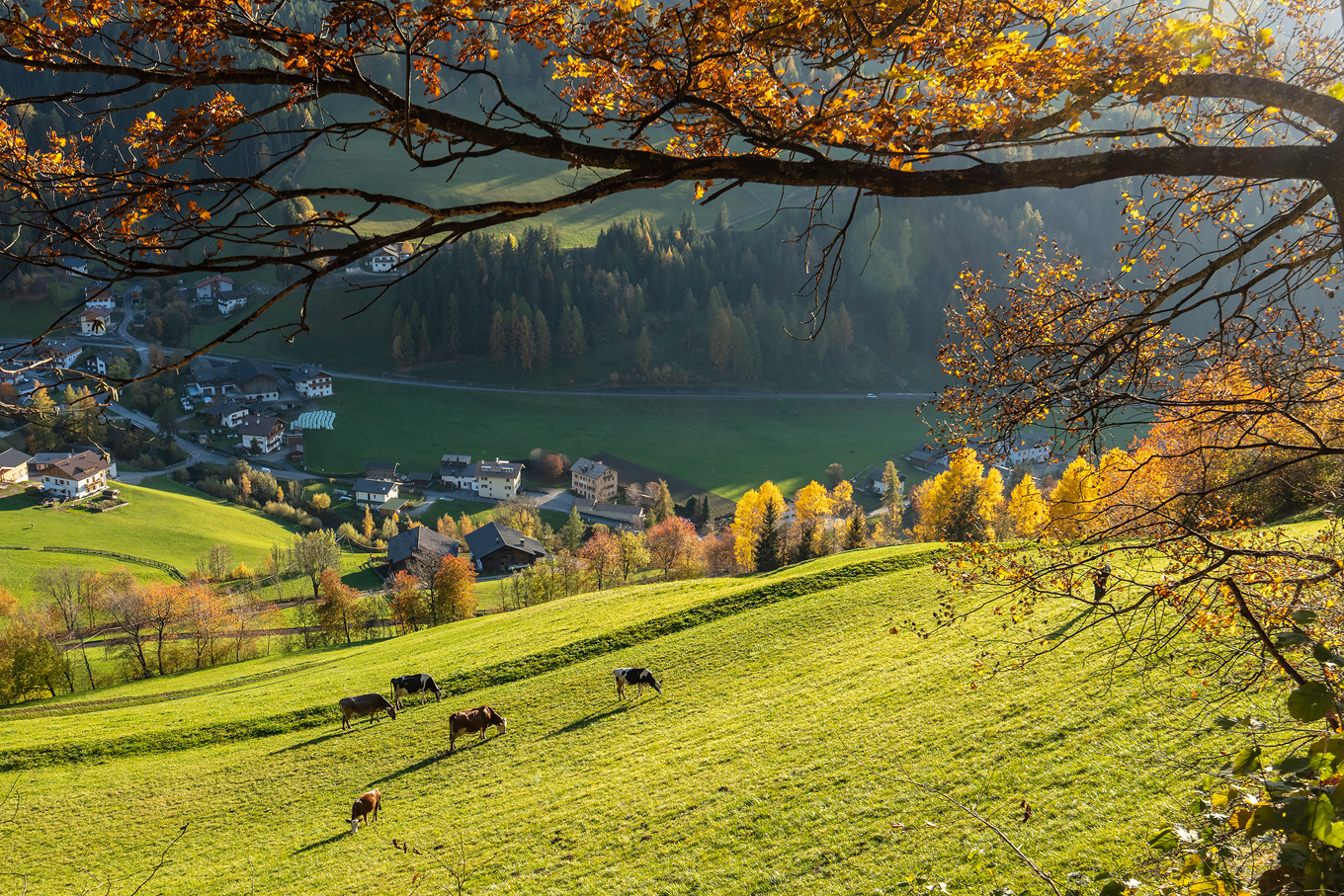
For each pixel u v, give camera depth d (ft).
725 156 16.71
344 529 476.54
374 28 16.74
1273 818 11.78
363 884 66.85
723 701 96.53
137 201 15.07
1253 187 24.93
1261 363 24.30
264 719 123.75
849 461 590.14
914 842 53.88
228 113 17.15
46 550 364.17
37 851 86.58
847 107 19.20
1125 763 54.39
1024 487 225.76
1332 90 18.29
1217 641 22.00
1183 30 17.74
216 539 413.39
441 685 126.93
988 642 88.53
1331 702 11.85
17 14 16.60
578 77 20.89
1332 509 21.91
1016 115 19.07
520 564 416.87
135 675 252.42
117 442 512.22
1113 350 24.40
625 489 558.97
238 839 83.61
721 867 57.62
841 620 119.44
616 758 85.56
